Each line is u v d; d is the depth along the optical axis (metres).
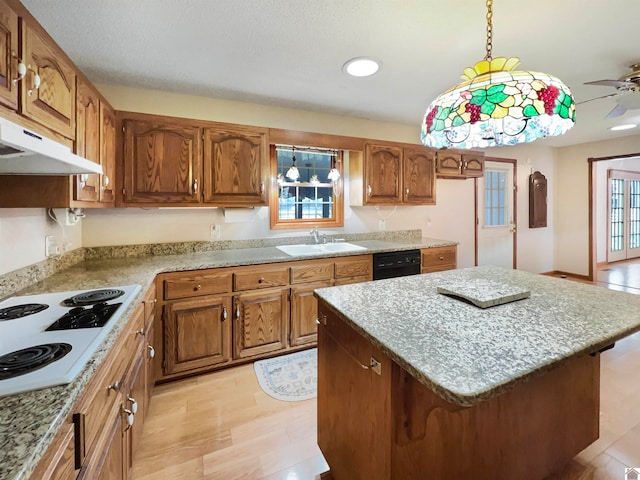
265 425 1.77
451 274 1.91
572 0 1.45
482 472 1.23
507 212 4.68
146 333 1.67
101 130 1.86
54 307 1.28
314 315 2.60
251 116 2.83
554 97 1.15
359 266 2.76
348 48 1.88
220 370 2.33
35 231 1.68
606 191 5.99
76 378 0.77
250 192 2.54
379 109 3.03
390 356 0.92
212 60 2.02
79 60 2.00
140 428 1.50
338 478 1.35
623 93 2.30
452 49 1.89
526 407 1.31
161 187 2.23
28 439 0.57
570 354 0.88
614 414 1.82
